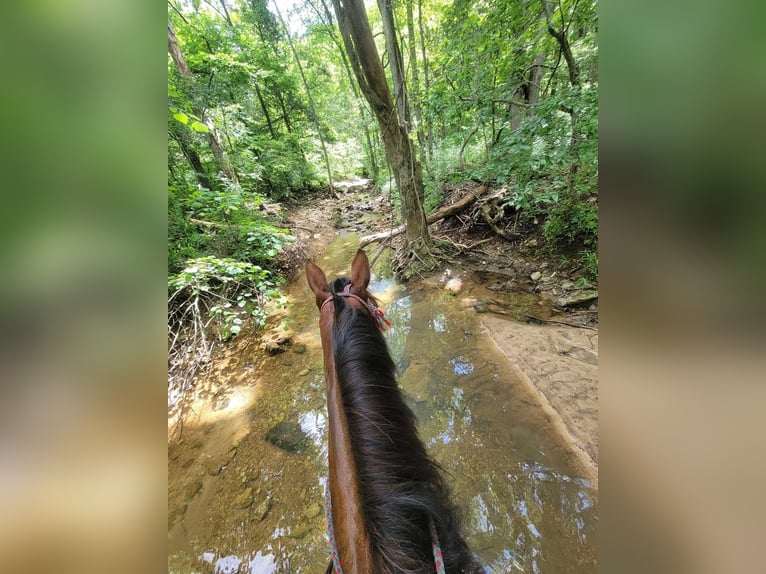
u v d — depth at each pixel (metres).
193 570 1.77
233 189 5.12
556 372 2.74
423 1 8.64
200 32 8.84
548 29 3.76
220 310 3.55
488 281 4.50
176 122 5.13
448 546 0.82
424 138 7.88
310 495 2.08
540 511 1.85
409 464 0.92
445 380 2.88
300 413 2.73
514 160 4.29
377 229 7.54
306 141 13.15
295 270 5.73
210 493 2.15
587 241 4.18
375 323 1.46
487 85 4.68
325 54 13.34
